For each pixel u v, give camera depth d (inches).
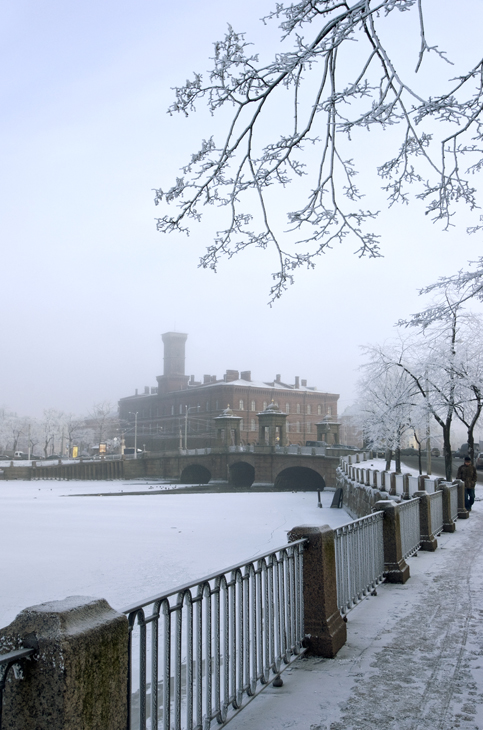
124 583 589.6
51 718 88.4
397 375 1481.3
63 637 89.9
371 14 192.1
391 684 189.9
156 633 126.2
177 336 5398.6
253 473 3363.7
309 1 203.6
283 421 3193.9
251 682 175.9
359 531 298.2
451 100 208.2
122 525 1169.4
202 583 148.9
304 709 172.2
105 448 4741.6
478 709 169.2
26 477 3922.2
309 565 225.3
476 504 921.5
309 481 3186.5
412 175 245.3
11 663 90.4
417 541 463.8
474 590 321.4
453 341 1176.8
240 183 248.7
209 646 151.7
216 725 157.0
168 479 3521.2
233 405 4372.5
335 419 4869.6
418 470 1893.5
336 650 221.1
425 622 261.4
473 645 227.0
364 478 1167.6
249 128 233.9
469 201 249.8
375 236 249.0
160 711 214.4
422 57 193.3
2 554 788.0
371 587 315.3
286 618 205.8
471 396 1197.1
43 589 569.9
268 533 1018.7
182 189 252.2
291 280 275.7
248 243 267.4
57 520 1283.2
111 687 99.8
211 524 1188.5
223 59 221.0
